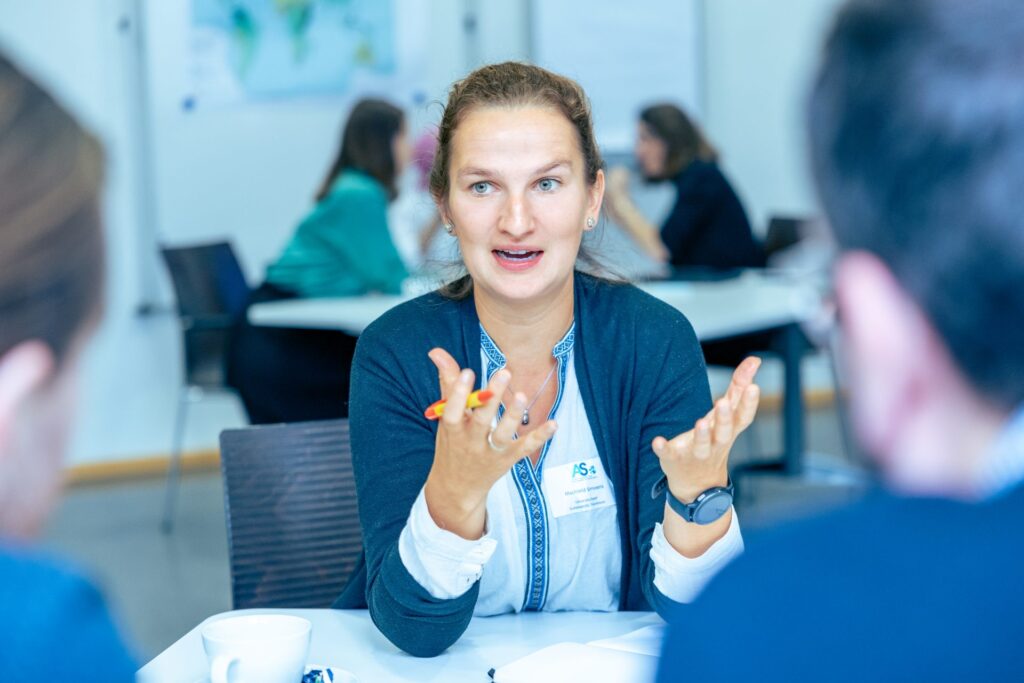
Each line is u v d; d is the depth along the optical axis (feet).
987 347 1.51
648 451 4.75
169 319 16.96
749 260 15.38
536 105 4.60
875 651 1.51
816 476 14.21
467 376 3.54
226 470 5.60
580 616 4.56
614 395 4.84
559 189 4.61
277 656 3.46
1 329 1.71
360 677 3.92
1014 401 1.51
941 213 1.51
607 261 5.17
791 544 1.63
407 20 17.48
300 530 5.65
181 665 3.97
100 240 1.79
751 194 19.89
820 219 1.63
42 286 1.72
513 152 4.53
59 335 1.75
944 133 1.51
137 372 16.92
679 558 4.00
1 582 1.79
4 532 1.83
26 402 1.75
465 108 4.65
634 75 18.80
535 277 4.60
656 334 4.90
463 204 4.63
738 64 19.54
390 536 4.42
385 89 17.49
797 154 1.68
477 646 4.22
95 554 13.28
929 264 1.52
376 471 4.63
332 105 17.31
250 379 12.75
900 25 1.56
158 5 16.46
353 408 4.82
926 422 1.58
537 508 4.67
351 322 11.48
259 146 17.07
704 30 19.19
